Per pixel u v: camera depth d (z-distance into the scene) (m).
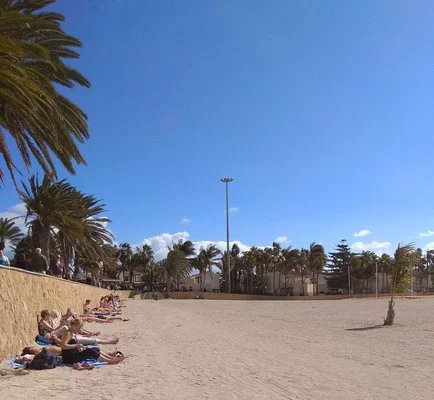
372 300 67.75
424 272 138.75
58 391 8.38
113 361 11.70
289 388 8.78
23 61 15.88
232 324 25.88
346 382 9.40
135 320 29.22
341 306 49.34
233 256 126.12
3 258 15.88
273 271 123.56
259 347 15.41
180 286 131.12
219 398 7.95
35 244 32.97
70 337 11.59
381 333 20.08
